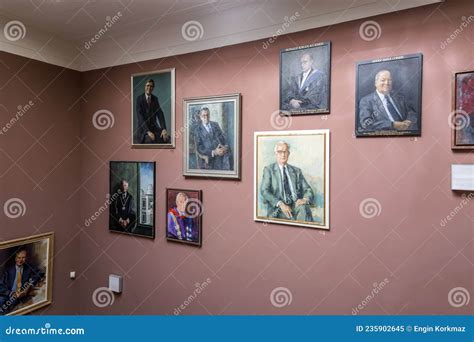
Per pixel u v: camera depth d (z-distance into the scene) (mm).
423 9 2230
